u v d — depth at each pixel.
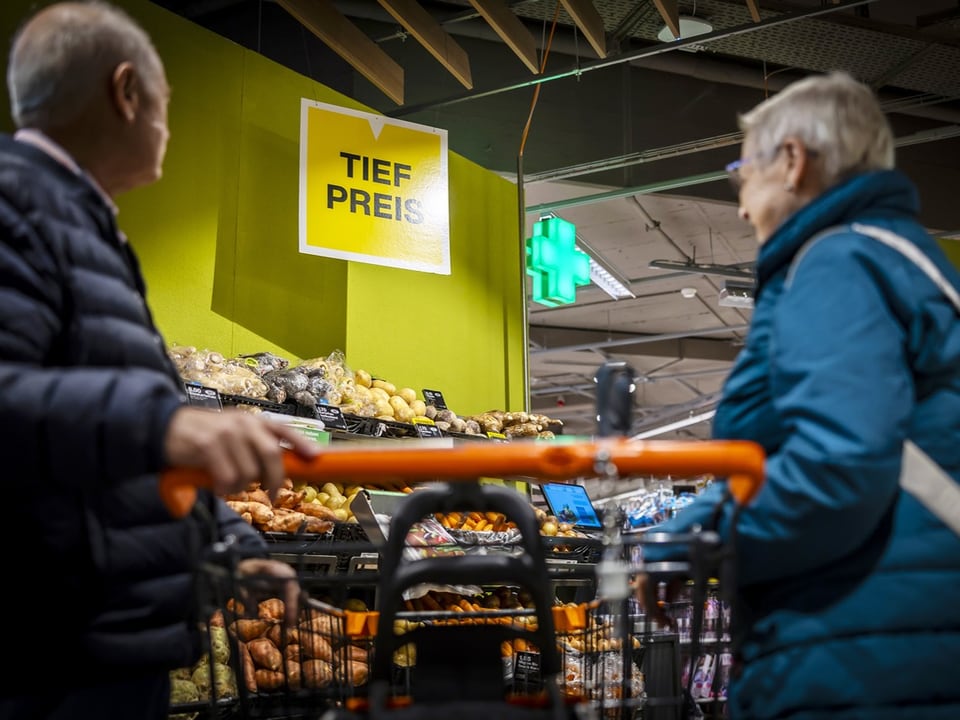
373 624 2.25
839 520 1.29
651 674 3.39
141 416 1.21
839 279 1.38
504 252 6.64
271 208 5.10
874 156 1.57
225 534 1.78
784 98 1.62
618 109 8.35
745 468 1.21
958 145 9.36
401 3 5.24
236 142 4.98
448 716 1.23
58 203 1.54
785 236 1.51
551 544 3.51
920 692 1.32
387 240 4.87
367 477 1.26
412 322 5.80
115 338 1.56
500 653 1.38
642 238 10.57
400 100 5.79
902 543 1.35
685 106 8.69
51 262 1.49
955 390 1.41
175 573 1.62
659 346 14.46
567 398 17.36
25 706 1.43
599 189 8.62
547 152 8.02
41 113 1.70
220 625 2.94
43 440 1.22
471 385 6.17
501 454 1.23
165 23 4.73
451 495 1.43
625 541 1.39
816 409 1.31
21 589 1.44
